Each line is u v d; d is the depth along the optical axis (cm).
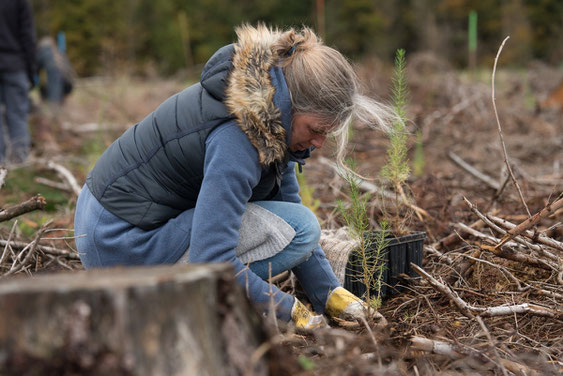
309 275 249
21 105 557
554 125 784
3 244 291
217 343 141
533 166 573
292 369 158
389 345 196
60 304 127
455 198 390
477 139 677
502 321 231
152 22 2605
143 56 2491
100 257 229
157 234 221
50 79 877
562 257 261
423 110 820
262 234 229
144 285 128
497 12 2886
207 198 204
